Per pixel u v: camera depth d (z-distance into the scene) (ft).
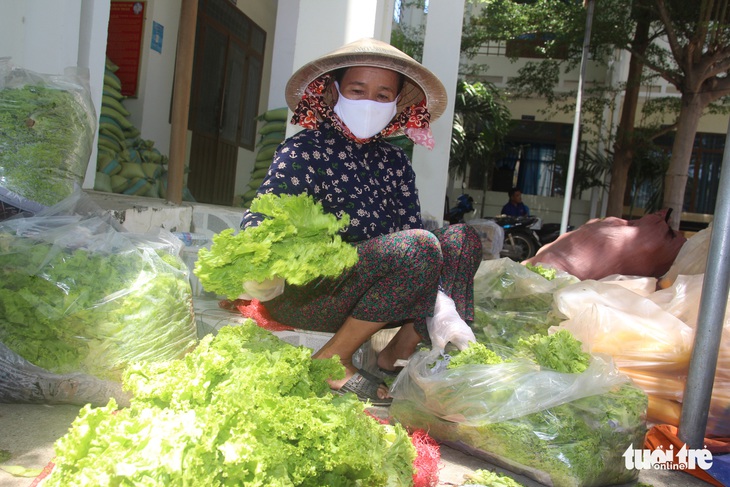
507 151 63.67
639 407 7.70
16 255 7.64
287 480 4.58
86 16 17.02
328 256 5.61
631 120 46.68
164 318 7.86
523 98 61.57
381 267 7.91
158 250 8.79
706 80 39.45
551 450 7.05
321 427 4.91
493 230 28.78
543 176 63.72
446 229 9.02
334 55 8.08
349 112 8.39
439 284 8.68
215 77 29.37
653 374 9.91
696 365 8.45
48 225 8.34
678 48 38.65
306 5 17.21
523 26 49.32
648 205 58.44
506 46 61.77
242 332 6.11
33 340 7.36
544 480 7.13
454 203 63.87
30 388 7.39
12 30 15.23
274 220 5.59
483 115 46.19
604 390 7.61
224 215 18.25
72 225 8.34
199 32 27.25
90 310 7.47
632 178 58.90
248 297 6.07
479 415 7.40
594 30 41.88
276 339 6.12
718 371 9.57
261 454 4.53
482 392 7.46
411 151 22.24
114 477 4.24
